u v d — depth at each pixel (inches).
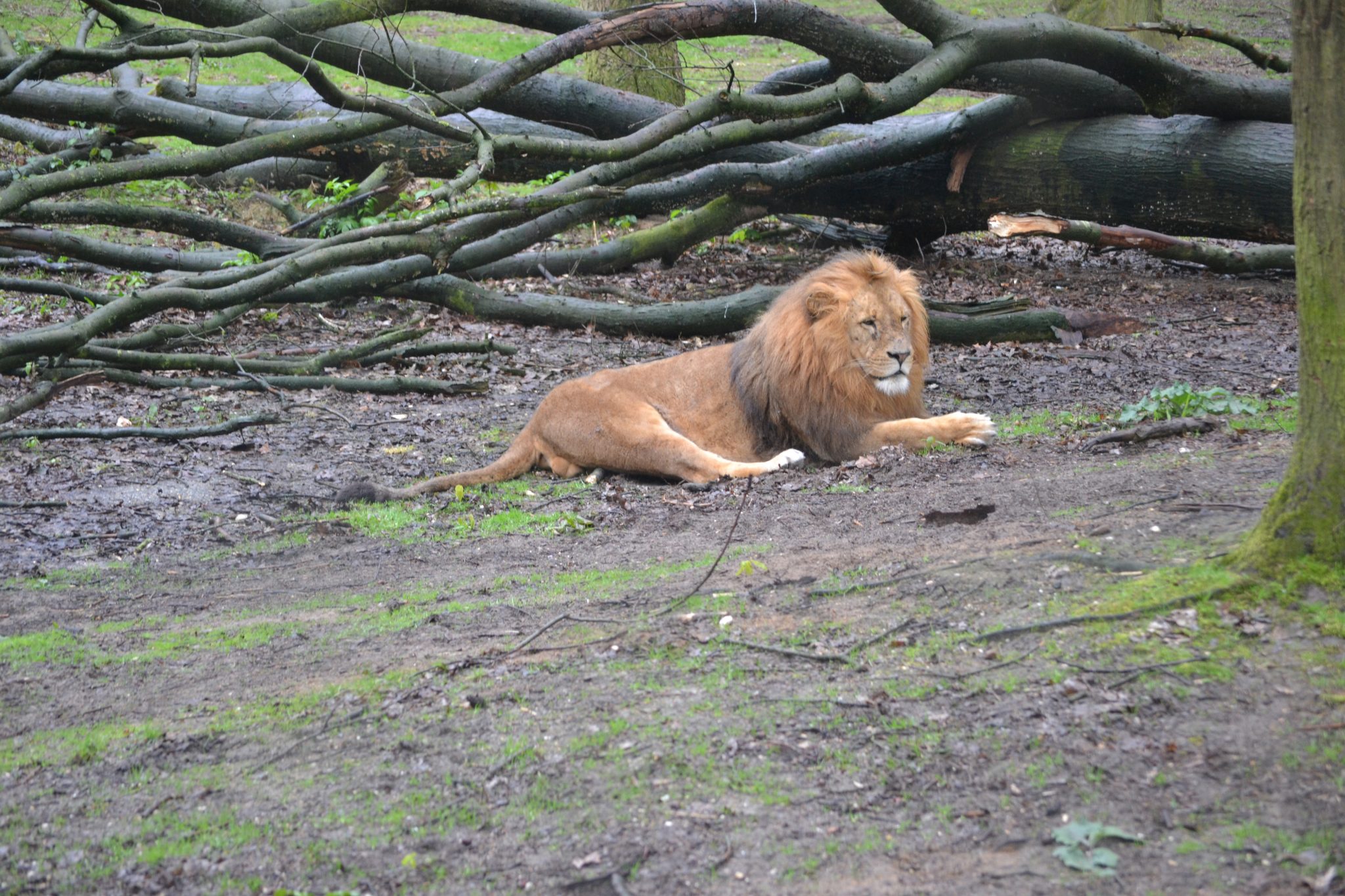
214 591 398.3
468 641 331.6
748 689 281.1
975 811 227.5
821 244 1090.1
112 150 935.7
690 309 796.6
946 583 323.6
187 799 261.3
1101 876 205.8
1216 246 930.1
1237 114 840.9
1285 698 245.1
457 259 815.7
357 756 271.9
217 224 788.6
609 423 510.3
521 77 683.4
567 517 447.5
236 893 228.1
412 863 230.7
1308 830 209.9
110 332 586.6
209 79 1352.1
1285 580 280.8
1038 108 881.5
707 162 968.9
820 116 737.0
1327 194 273.0
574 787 249.1
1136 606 287.1
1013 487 405.7
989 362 706.2
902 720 258.7
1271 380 602.9
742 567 359.6
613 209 886.4
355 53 881.5
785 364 494.3
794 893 212.2
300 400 658.2
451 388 671.8
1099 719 247.9
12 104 908.6
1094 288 922.1
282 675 320.8
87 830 253.4
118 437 578.6
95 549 442.3
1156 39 1486.2
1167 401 498.9
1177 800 222.7
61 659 339.3
